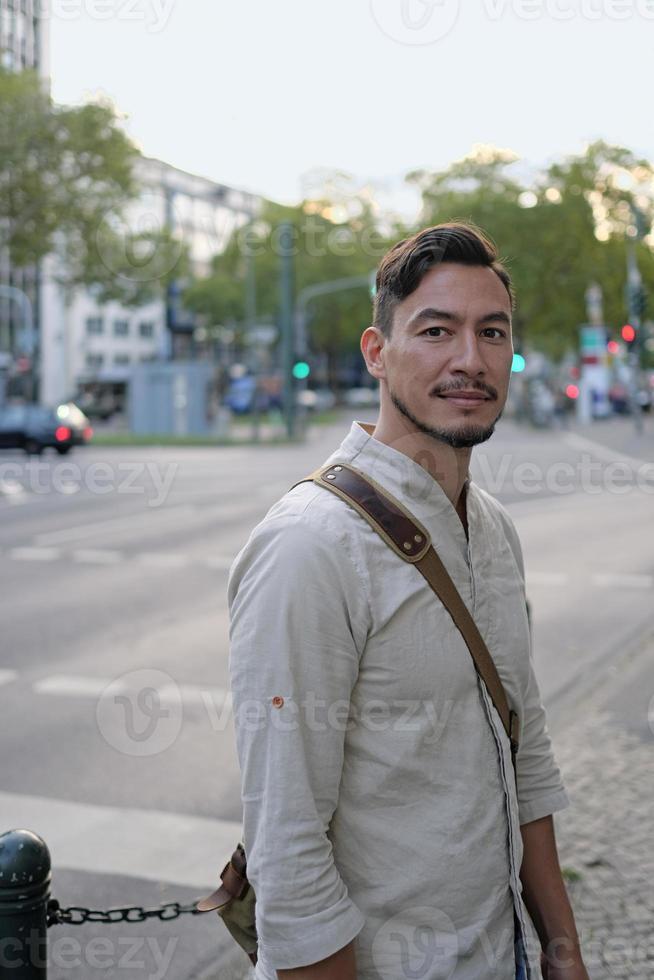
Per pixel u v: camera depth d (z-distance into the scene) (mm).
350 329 61500
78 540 13547
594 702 6152
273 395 60625
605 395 51062
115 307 66625
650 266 43750
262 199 55719
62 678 6895
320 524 1495
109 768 5246
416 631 1509
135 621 8586
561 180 42312
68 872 4137
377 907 1495
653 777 4789
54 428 29281
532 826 1814
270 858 1438
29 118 27078
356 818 1509
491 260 1629
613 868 3811
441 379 1566
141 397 39562
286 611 1454
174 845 4379
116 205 27797
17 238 30844
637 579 10148
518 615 1654
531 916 1828
